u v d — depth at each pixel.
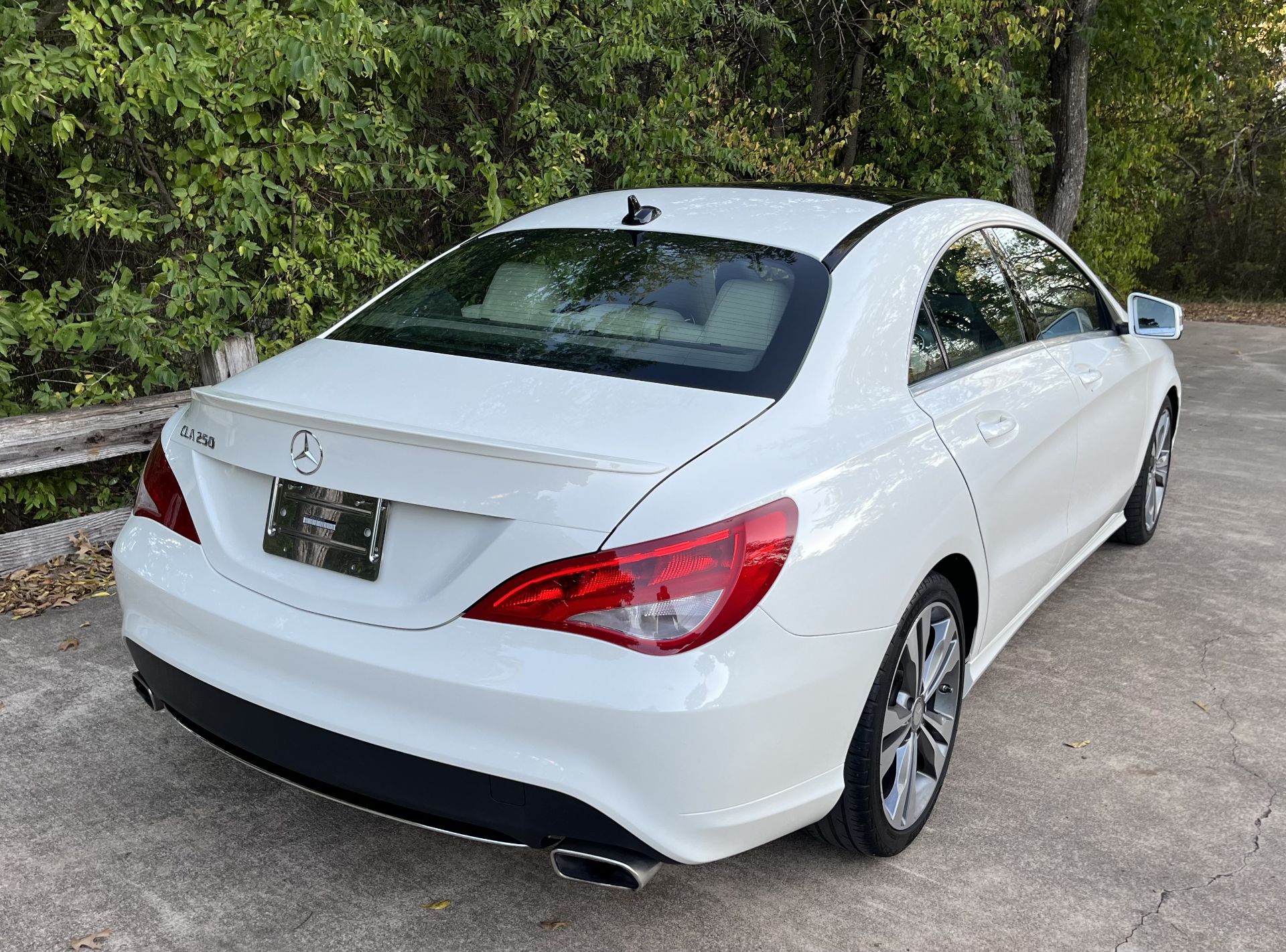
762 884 2.56
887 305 2.72
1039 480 3.30
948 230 3.17
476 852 2.67
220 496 2.40
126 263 6.42
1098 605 4.50
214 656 2.27
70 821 2.72
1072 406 3.59
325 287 5.99
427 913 2.42
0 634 3.83
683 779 1.96
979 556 2.87
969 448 2.79
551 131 7.04
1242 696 3.66
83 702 3.34
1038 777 3.10
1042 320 3.70
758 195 3.27
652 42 7.49
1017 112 12.52
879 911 2.46
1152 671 3.85
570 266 2.88
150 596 2.39
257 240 6.13
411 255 7.41
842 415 2.41
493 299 2.81
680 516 1.97
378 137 6.00
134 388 6.18
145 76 4.82
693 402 2.26
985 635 3.11
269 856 2.61
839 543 2.19
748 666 2.00
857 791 2.41
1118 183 17.62
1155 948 2.37
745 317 2.56
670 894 2.51
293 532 2.24
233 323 5.93
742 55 11.06
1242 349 14.20
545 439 2.12
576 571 1.94
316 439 2.20
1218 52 15.61
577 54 7.09
